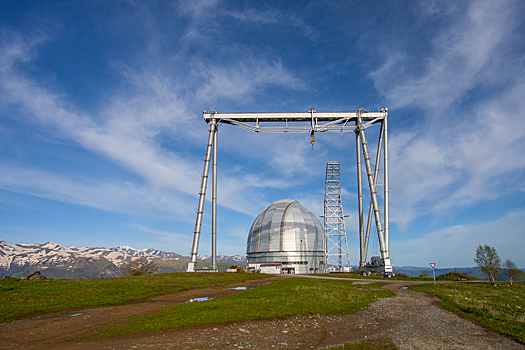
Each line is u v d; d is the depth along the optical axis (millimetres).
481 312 26672
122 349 15836
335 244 121375
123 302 31391
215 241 79688
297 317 24234
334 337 19172
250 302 28750
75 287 37719
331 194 125375
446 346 17266
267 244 120688
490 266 62156
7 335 18797
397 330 20953
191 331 19484
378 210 78875
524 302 34469
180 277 58000
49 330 19859
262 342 17656
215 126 85562
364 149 82688
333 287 44906
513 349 16797
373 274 85875
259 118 85188
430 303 32750
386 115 85062
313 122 85812
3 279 39969
